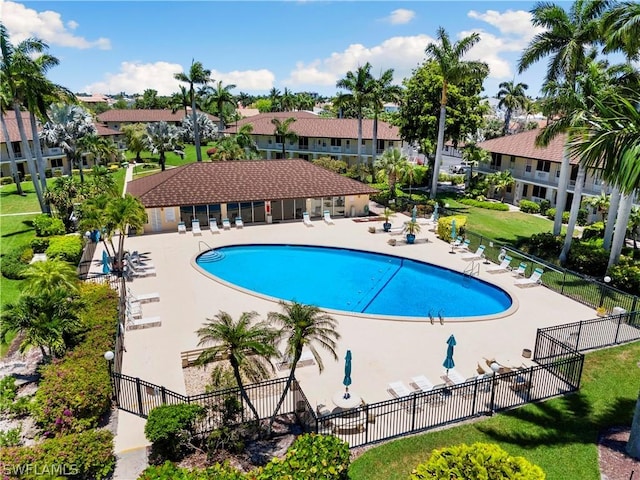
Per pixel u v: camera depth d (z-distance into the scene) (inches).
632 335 837.2
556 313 944.3
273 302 989.2
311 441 475.8
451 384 676.1
